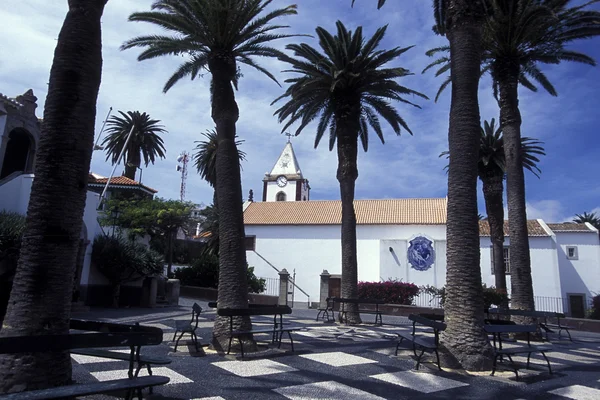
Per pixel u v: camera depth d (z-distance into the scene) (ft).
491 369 26.55
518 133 49.55
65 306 16.78
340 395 20.21
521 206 48.11
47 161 17.12
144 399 18.06
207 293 89.51
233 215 31.68
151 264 65.05
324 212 125.18
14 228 44.80
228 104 33.65
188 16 33.76
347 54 55.47
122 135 127.75
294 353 29.58
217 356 27.68
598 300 104.17
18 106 65.26
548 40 50.42
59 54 18.13
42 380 15.57
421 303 96.73
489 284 104.12
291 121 63.26
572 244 118.93
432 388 22.21
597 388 24.03
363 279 109.50
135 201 97.30
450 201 30.04
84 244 60.13
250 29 35.58
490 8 48.34
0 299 46.44
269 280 116.98
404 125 62.64
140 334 16.08
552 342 45.34
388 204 122.83
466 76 30.96
